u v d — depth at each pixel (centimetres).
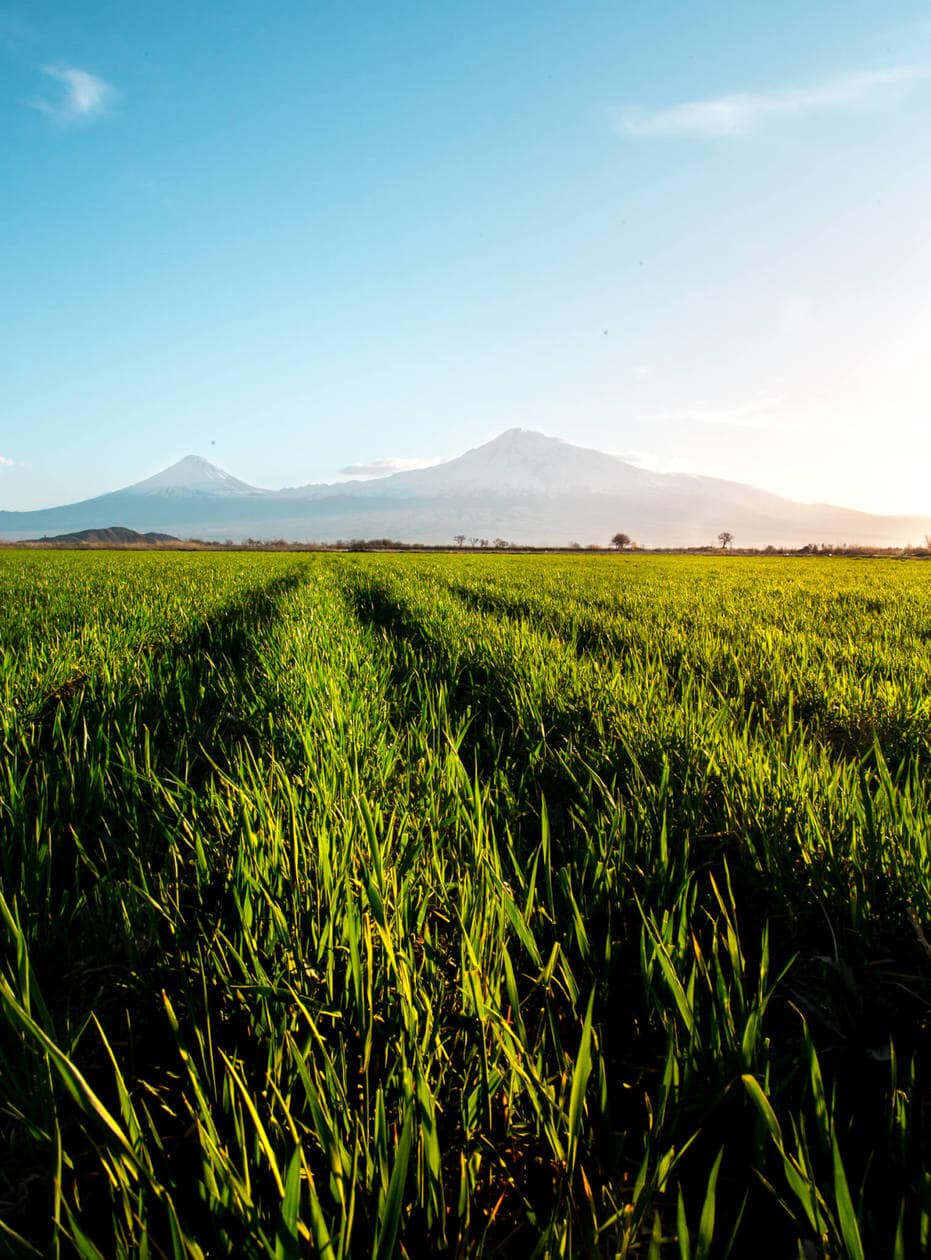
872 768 421
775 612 1238
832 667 662
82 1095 141
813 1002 215
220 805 303
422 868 266
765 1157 152
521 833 325
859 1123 170
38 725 459
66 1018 194
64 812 333
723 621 1064
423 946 216
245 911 223
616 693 509
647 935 215
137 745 439
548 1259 125
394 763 393
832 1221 129
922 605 1384
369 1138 149
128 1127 145
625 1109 177
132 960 213
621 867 274
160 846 312
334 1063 174
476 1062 176
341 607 1299
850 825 280
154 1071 190
